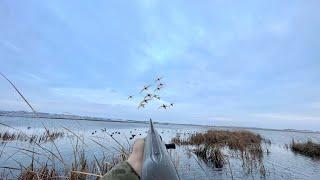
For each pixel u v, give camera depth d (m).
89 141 18.52
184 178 14.55
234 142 32.78
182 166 17.42
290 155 31.25
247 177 17.38
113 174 1.56
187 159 20.75
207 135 37.62
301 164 24.61
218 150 21.59
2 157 12.72
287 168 21.92
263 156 28.70
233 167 20.17
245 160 23.41
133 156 1.68
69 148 17.81
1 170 10.62
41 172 7.48
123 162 1.65
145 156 1.45
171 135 51.28
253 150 29.41
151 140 1.63
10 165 11.38
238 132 48.31
